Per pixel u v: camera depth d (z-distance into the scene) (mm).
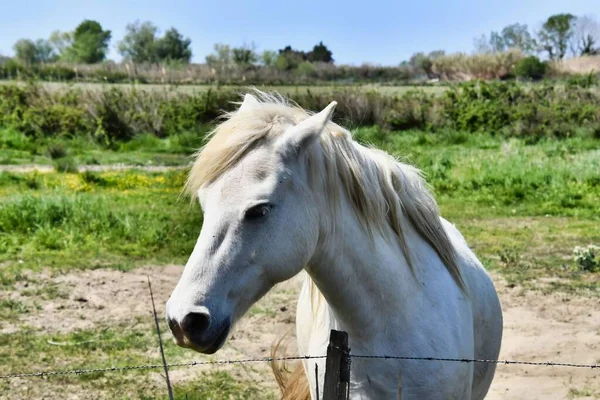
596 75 34125
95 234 9625
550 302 6973
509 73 48719
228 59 49156
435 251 3006
